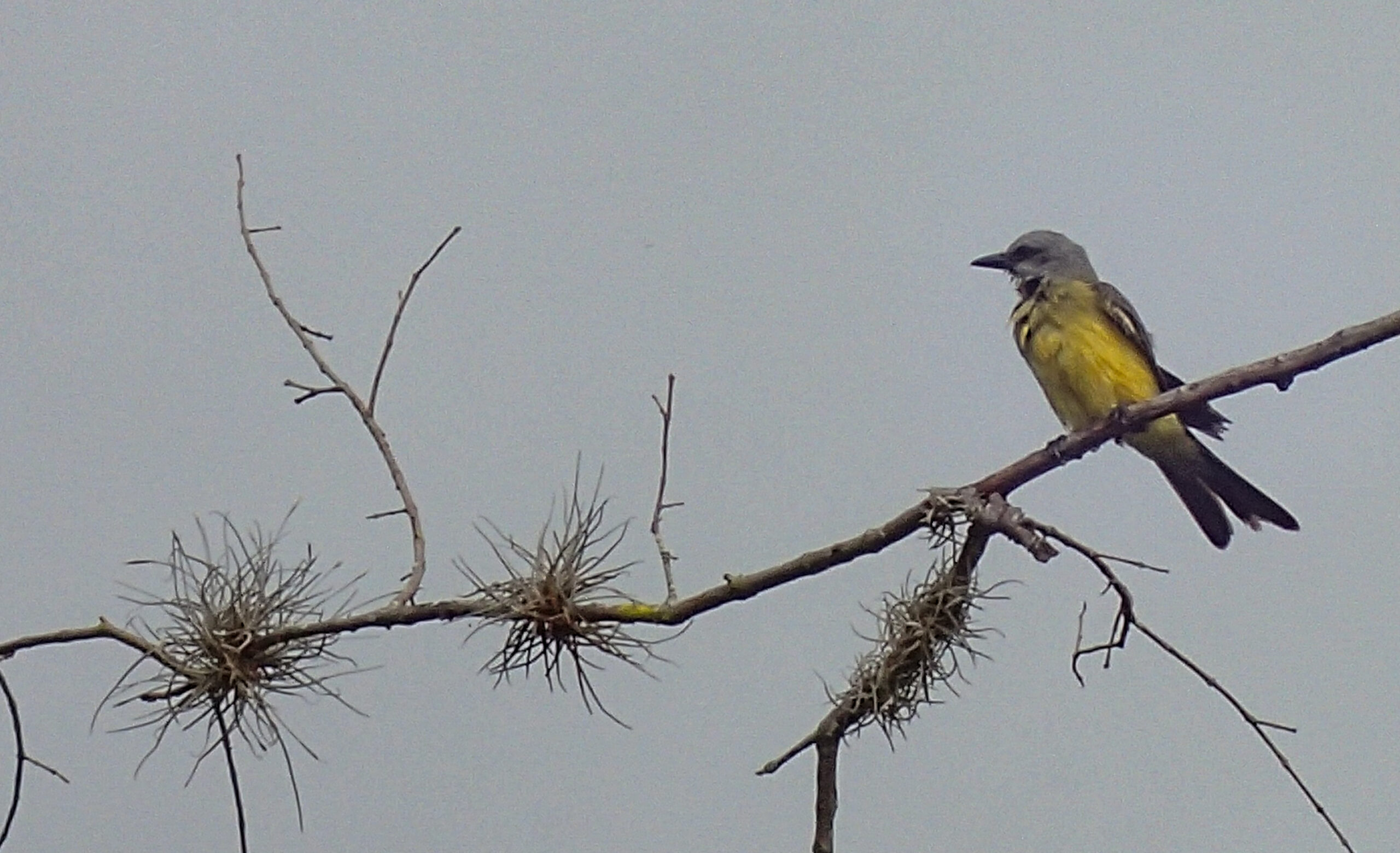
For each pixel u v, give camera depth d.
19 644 7.93
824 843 8.68
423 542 8.64
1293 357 8.55
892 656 8.91
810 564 8.41
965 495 8.62
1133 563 8.23
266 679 8.12
